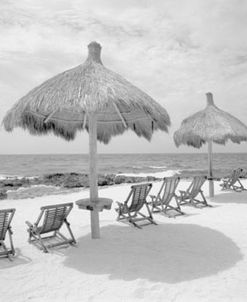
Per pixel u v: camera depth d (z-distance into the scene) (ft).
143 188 16.85
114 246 13.65
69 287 9.69
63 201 28.02
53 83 12.65
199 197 27.25
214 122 23.61
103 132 20.53
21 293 9.35
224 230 15.99
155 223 17.31
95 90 11.41
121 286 9.64
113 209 22.56
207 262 11.55
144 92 13.67
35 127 16.11
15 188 41.29
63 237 14.21
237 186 34.09
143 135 18.04
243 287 9.38
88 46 14.28
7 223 12.35
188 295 8.95
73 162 166.71
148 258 12.11
